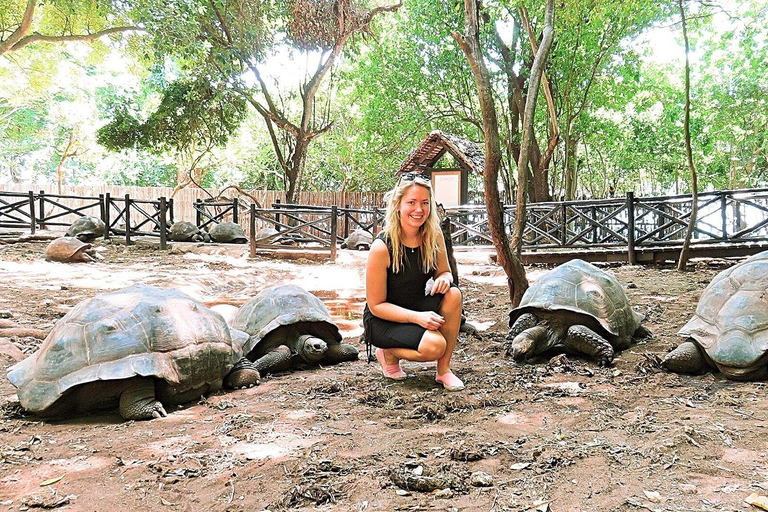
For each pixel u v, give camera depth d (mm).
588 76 19141
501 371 4434
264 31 20391
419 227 3992
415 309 4137
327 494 2291
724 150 28781
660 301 7047
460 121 23062
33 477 2561
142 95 33125
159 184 37000
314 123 24141
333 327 4906
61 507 2260
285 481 2451
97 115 29797
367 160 27281
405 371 4508
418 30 20500
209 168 30250
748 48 18531
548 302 4688
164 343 3578
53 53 23375
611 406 3416
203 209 19328
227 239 16344
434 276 4125
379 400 3744
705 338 3961
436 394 3812
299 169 22328
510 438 2916
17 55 22969
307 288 9695
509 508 2125
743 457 2494
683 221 10594
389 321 4090
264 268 11898
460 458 2629
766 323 3771
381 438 2965
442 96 21906
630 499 2131
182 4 17094
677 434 2756
